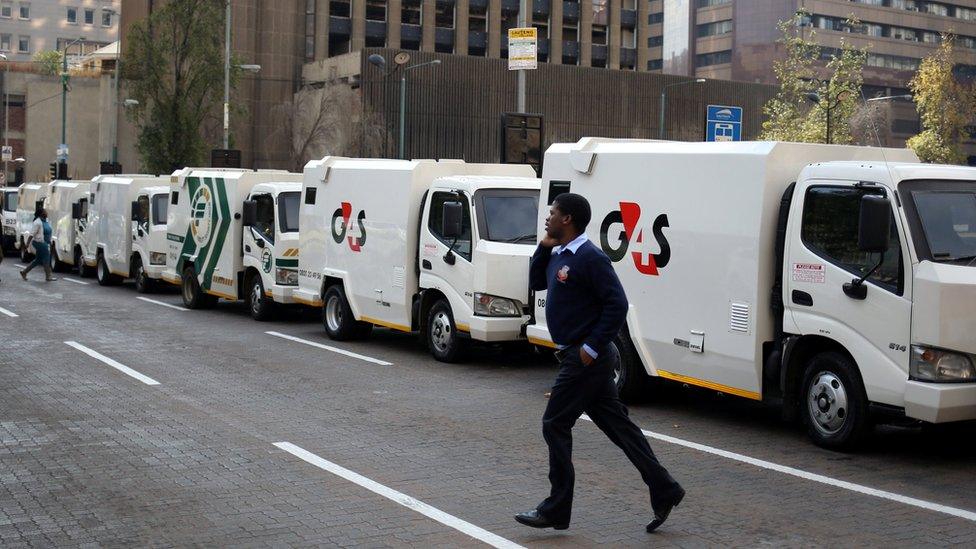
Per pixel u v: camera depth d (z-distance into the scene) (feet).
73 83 233.76
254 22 244.42
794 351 30.40
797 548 20.31
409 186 47.01
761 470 27.04
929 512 23.12
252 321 61.41
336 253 52.75
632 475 26.07
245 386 38.83
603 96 246.47
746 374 31.50
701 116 257.55
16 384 38.55
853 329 28.37
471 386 39.75
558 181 39.01
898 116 313.32
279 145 223.30
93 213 89.86
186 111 159.84
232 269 63.16
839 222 28.91
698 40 356.38
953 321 26.58
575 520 22.04
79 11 447.42
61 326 57.00
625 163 35.96
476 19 267.59
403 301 47.32
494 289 42.57
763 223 30.76
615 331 20.45
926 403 26.50
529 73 237.04
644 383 36.19
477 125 231.09
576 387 20.56
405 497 23.65
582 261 20.58
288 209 59.00
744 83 260.62
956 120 156.56
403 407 35.17
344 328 52.26
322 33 248.32
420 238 46.60
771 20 328.70
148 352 47.52
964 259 27.27
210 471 25.93
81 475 25.44
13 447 28.37
